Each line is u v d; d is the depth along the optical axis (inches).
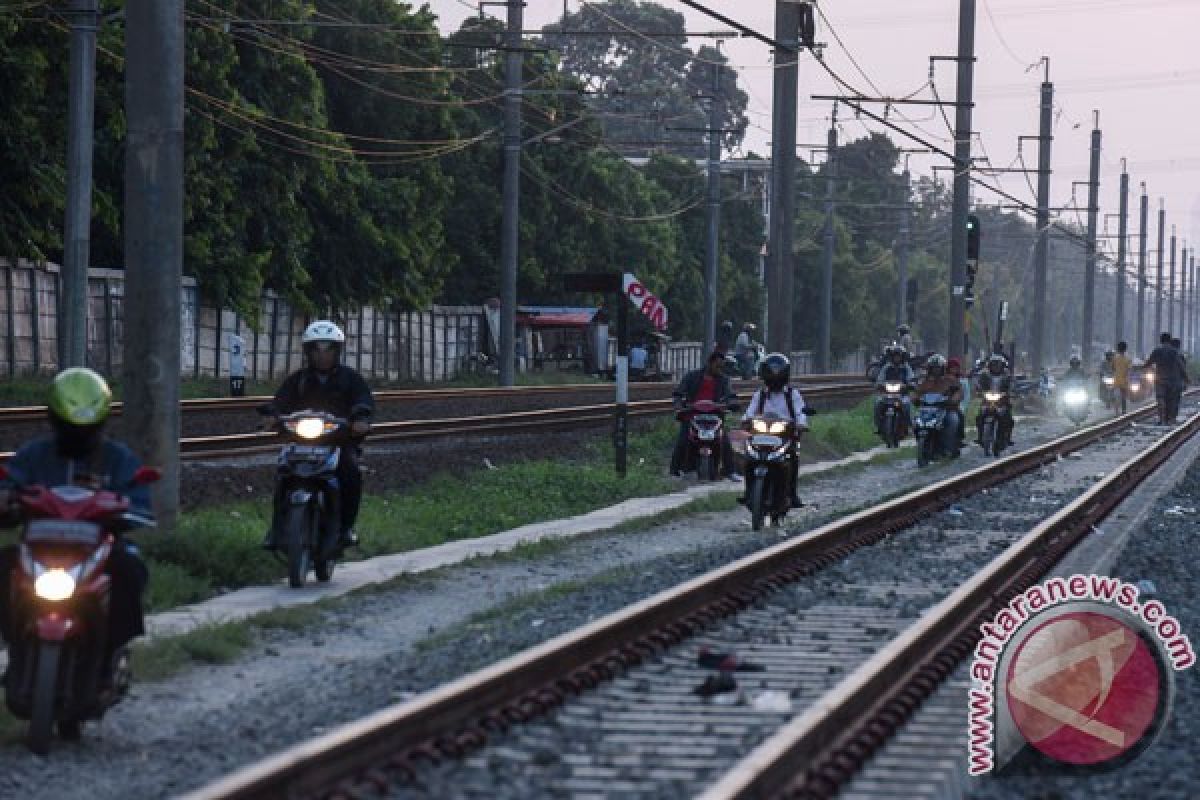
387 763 791.1
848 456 3661.4
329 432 1464.1
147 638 1186.6
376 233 6053.2
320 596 1434.5
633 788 785.6
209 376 5241.1
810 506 2481.5
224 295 5191.9
